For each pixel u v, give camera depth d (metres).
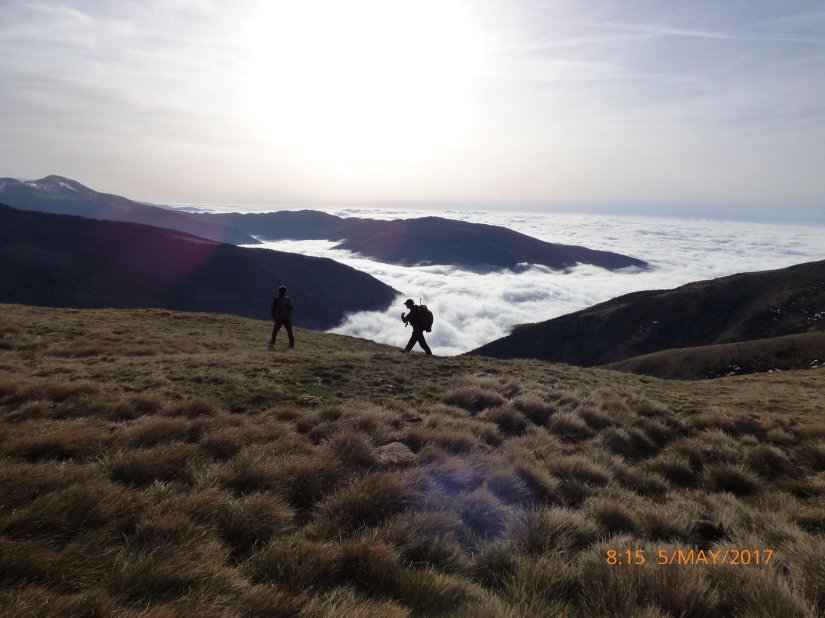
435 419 9.23
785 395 16.34
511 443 8.34
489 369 16.81
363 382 12.81
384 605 3.50
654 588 3.98
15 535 3.86
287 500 5.46
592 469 7.38
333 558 4.10
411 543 4.58
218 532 4.50
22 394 8.34
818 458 8.62
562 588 4.13
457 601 3.79
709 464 8.50
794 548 4.91
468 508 5.53
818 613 3.83
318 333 32.41
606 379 18.69
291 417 8.92
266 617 3.28
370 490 5.51
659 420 10.94
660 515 5.77
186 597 3.31
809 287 153.88
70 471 5.05
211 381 11.07
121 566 3.67
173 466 5.89
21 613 2.95
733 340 143.75
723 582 4.15
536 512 5.50
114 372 11.49
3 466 5.05
